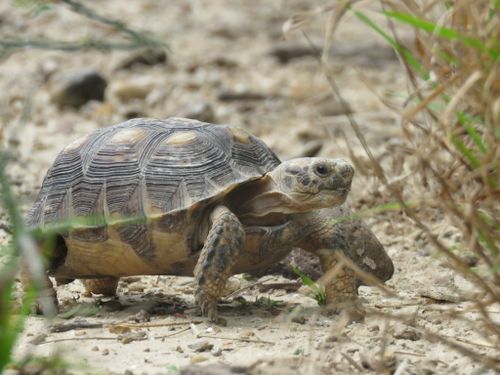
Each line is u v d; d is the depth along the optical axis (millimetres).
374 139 19484
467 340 8836
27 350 8453
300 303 10336
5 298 6949
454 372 7867
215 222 9227
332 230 9836
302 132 20609
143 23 35156
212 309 9297
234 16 37906
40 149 19062
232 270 9891
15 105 22906
